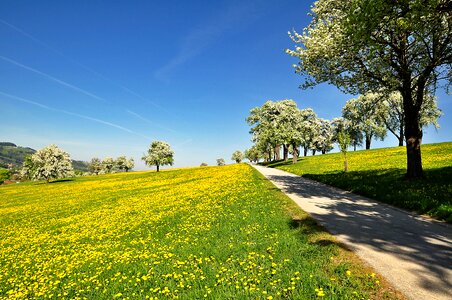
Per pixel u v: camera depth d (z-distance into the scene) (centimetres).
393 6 1246
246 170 5162
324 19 2227
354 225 1212
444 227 1139
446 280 704
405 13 1236
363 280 729
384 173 2658
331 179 2842
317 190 2320
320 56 2206
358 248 937
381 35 1838
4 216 3388
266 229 1270
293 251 960
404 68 2045
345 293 678
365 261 834
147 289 868
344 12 1888
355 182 2398
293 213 1498
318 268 817
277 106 7581
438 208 1319
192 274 890
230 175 4522
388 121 6706
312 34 2230
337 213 1448
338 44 2002
